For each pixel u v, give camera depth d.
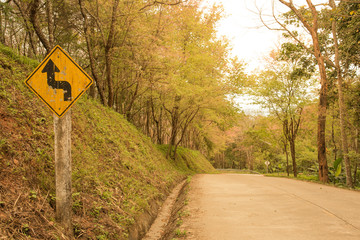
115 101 23.81
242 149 78.88
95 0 15.66
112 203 7.14
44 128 7.21
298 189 11.73
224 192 11.25
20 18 11.23
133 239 6.59
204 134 48.50
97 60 19.89
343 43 19.64
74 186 6.46
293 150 26.03
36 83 4.75
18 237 3.92
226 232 5.46
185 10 18.95
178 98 26.03
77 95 4.85
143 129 32.25
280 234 5.13
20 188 4.89
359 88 19.98
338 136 27.73
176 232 5.75
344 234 4.98
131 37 17.03
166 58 18.73
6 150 5.35
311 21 20.20
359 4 16.12
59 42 18.64
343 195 9.76
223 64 24.66
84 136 9.56
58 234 4.55
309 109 24.98
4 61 8.13
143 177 11.76
